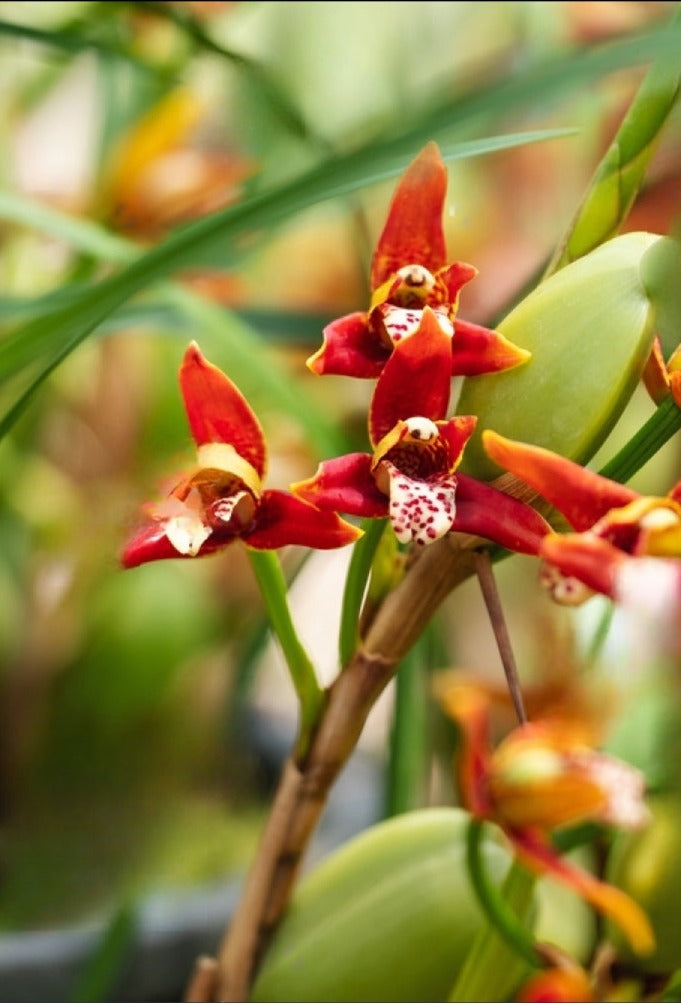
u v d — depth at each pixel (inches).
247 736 40.7
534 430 18.1
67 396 34.8
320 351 18.1
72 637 36.0
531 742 19.2
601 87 25.9
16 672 35.8
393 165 19.3
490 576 18.5
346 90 34.4
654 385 18.2
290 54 34.4
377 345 18.3
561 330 18.1
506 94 17.6
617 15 29.6
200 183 31.0
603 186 18.6
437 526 17.3
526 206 35.3
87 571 35.4
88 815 35.7
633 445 18.0
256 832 38.3
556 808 18.8
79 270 26.9
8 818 35.2
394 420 17.8
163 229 31.3
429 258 18.7
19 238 31.7
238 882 33.0
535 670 21.5
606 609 20.1
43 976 26.5
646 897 19.9
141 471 33.4
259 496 17.9
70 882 34.3
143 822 36.3
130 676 36.1
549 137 19.8
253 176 25.0
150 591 36.5
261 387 23.6
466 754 19.6
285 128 25.2
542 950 19.6
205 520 17.8
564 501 17.3
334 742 19.7
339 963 20.6
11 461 34.2
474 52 35.2
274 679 47.6
